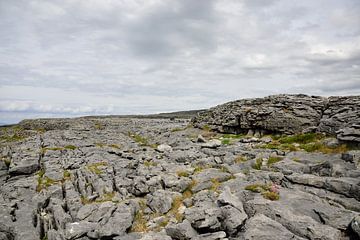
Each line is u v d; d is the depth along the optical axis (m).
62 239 18.25
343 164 24.05
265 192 19.55
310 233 14.96
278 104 42.25
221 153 31.56
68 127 83.06
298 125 38.06
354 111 33.22
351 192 18.78
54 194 25.77
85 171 29.73
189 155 31.06
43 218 22.34
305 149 30.52
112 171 29.05
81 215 20.78
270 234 14.68
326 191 19.86
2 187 28.62
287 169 24.34
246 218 16.81
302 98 41.69
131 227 19.12
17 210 23.31
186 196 22.16
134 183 24.48
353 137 27.62
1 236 20.17
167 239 16.23
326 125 34.47
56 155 38.12
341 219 15.96
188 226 16.78
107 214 20.02
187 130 55.62
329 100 39.53
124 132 63.97
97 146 43.84
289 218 16.14
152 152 36.34
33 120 97.94
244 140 39.84
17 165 33.97
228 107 52.25
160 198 21.59
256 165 26.80
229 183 22.67
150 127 74.00
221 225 16.86
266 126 41.44
